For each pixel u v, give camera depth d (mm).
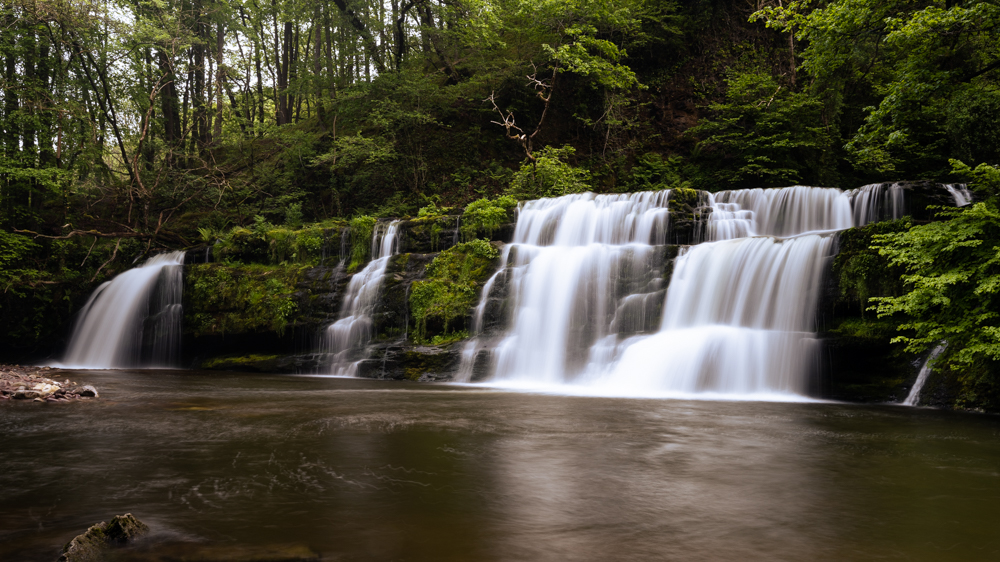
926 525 4281
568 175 24703
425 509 4602
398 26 33500
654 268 16062
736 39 30453
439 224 20047
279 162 32781
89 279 25266
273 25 41094
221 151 38281
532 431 8062
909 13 13586
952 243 9594
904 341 11969
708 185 26844
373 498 4898
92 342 22578
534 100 30016
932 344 11805
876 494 5094
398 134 29625
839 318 12977
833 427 8594
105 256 28016
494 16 26969
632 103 30328
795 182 25625
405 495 4984
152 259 24422
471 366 16500
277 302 20062
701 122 27422
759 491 5164
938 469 6016
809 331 13195
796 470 5934
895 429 8469
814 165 26188
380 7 35750
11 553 3656
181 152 33062
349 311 19438
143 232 27016
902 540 3969
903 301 10305
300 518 4363
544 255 17547
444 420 9000
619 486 5309
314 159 28484
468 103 30562
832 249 13188
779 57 29594
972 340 9562
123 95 30609
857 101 26344
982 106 20719
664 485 5352
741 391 12984
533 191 24078
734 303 14516
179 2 34500
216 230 27781
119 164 34375
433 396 12367
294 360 19391
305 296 20078
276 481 5410
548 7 25938
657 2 29766
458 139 29562
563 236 19344
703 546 3852
